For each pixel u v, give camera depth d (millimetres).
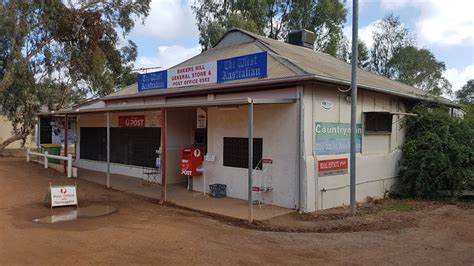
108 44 27109
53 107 27438
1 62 24188
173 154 13797
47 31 24391
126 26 26969
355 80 9211
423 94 14625
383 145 12586
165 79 13516
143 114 14688
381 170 12312
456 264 5957
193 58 15664
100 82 27359
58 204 9492
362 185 11461
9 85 23656
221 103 8898
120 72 29516
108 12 26328
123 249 6195
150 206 10008
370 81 12875
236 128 11000
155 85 13969
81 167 18375
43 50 25078
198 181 12133
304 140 9492
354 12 9141
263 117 10258
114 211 9250
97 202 10344
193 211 9516
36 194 11086
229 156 11188
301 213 9234
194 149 11922
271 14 32562
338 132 10516
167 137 13617
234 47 14914
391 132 12883
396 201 11766
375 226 8242
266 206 9906
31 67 24766
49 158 17922
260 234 7516
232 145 11117
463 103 16391
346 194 10742
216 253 6172
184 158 12039
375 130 12086
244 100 8430
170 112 13672
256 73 10305
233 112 11086
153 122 14250
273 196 10016
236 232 7605
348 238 7328
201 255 6039
